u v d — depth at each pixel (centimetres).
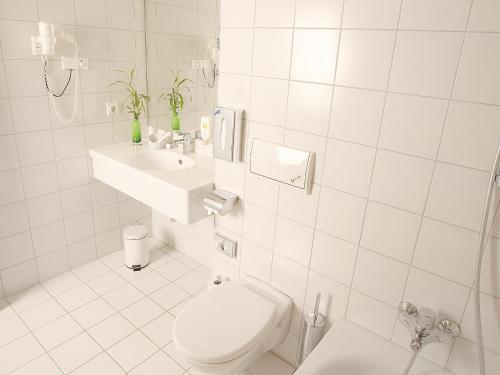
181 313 151
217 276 200
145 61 240
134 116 240
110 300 219
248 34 147
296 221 157
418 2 107
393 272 135
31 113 198
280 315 162
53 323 199
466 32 102
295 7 131
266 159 154
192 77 210
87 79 216
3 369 171
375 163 129
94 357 180
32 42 187
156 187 188
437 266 125
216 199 171
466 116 108
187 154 221
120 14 220
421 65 111
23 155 201
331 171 140
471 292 119
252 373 176
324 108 135
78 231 240
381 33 116
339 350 137
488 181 108
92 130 228
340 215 143
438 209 119
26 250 218
